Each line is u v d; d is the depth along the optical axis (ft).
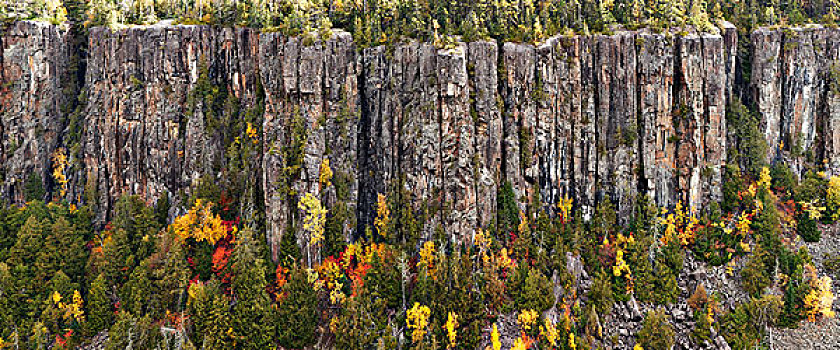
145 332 301.84
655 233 353.51
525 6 406.62
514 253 349.82
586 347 303.68
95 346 308.19
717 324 319.27
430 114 356.59
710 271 347.97
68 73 424.87
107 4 429.79
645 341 311.27
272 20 404.98
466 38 371.56
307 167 363.56
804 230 366.02
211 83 401.70
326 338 315.99
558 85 381.60
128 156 397.19
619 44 381.19
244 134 390.83
